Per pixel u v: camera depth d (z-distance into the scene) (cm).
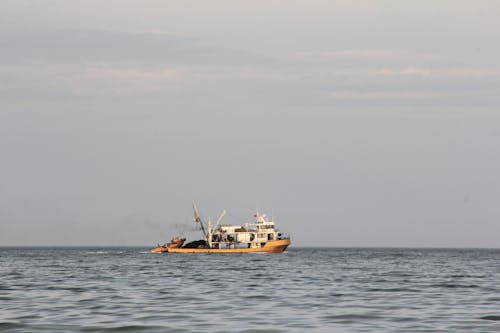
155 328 12900
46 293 19888
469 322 13812
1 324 13288
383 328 12975
